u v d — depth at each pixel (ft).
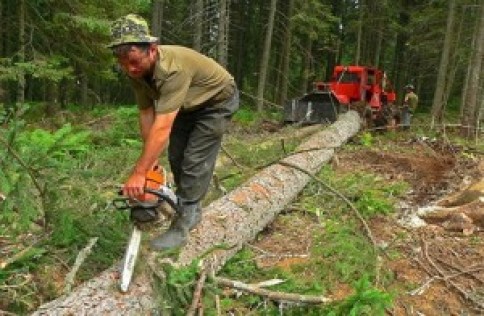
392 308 13.73
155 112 11.68
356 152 34.58
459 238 18.76
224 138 34.76
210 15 66.33
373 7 89.76
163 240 12.67
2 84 49.11
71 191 13.93
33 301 11.89
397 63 104.22
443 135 39.70
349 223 19.06
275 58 96.32
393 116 47.83
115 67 47.32
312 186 23.12
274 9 66.74
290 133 37.99
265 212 17.78
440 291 14.92
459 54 66.54
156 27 64.18
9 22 45.62
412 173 29.07
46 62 39.55
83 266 13.11
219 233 14.70
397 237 18.15
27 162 12.25
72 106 60.23
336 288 14.42
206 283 12.01
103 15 42.57
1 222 13.56
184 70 11.31
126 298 10.76
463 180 26.61
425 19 70.79
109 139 30.01
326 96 43.37
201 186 12.98
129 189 10.80
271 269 14.87
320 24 73.51
